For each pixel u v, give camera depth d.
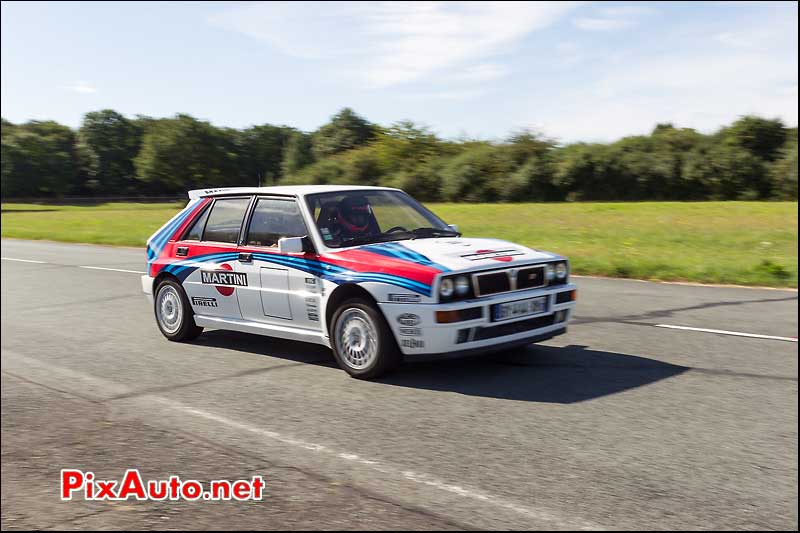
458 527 3.66
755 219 24.39
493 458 4.55
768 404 5.49
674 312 9.30
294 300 7.06
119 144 115.50
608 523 3.65
